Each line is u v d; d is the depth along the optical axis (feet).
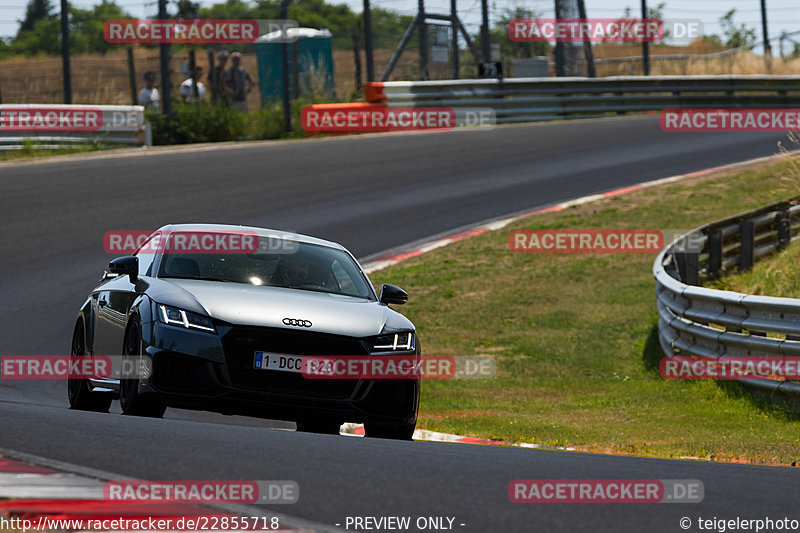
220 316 76.07
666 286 141.18
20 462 45.27
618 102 393.91
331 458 53.78
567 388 134.82
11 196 218.38
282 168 265.95
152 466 47.01
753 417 109.81
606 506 44.80
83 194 223.10
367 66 380.37
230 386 74.84
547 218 225.97
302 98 362.53
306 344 76.84
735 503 48.52
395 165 276.41
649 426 108.37
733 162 287.89
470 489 46.55
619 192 249.34
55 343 132.36
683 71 508.12
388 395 80.53
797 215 191.11
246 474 46.57
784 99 405.39
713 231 175.94
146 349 75.72
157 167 259.60
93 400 92.17
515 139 322.34
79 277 163.73
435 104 351.87
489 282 185.26
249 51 454.81
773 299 116.57
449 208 233.55
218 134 316.40
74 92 426.92
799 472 66.90
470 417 114.62
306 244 95.25
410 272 188.96
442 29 409.69
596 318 167.22
